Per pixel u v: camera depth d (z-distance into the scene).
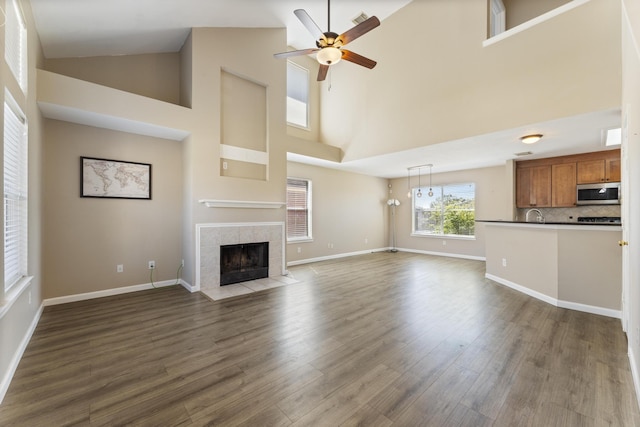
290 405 1.70
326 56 2.98
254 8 4.18
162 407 1.68
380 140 5.52
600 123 3.59
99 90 3.30
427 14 4.71
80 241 3.62
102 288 3.79
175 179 4.41
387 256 7.51
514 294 3.95
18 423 1.54
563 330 2.74
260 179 4.88
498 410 1.64
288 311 3.30
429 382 1.92
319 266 6.09
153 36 3.94
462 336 2.62
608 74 3.10
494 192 6.76
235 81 4.63
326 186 7.06
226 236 4.39
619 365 2.11
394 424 1.54
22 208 2.48
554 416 1.59
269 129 4.94
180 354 2.30
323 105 6.73
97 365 2.13
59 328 2.78
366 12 5.05
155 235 4.22
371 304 3.54
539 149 5.04
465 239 7.22
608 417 1.58
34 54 2.84
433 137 4.67
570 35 3.35
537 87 3.59
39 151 3.05
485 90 4.06
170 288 4.21
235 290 4.14
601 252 3.14
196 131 4.09
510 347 2.40
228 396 1.78
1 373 1.77
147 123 3.65
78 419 1.58
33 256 2.75
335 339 2.57
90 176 3.68
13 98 2.13
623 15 2.47
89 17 3.09
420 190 8.27
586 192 5.28
